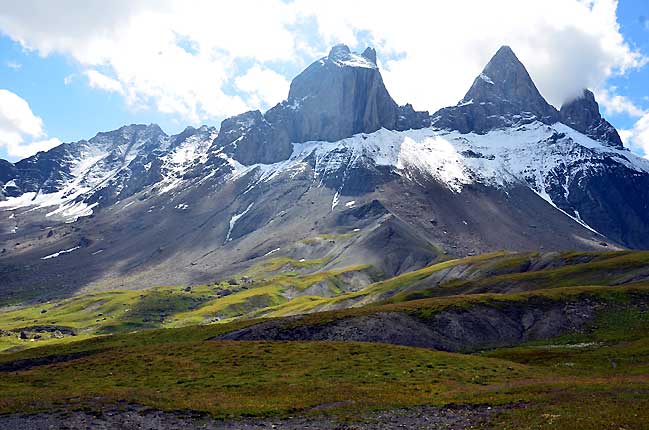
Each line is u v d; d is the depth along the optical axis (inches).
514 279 7066.9
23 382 2778.1
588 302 4731.8
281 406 2079.2
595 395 2046.0
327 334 4229.8
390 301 7322.8
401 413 1951.3
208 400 2192.4
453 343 4271.7
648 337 3836.1
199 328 4891.7
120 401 2156.7
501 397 2114.9
